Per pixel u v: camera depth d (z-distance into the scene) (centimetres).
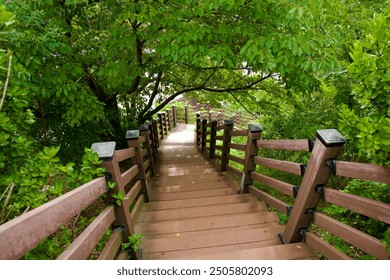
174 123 1708
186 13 300
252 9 297
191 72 630
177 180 512
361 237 169
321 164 209
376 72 133
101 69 356
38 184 148
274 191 452
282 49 293
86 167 176
